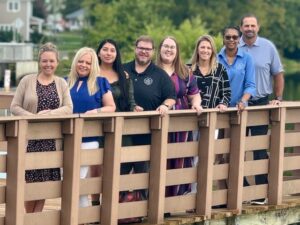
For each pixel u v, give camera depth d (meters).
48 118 9.23
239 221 11.68
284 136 12.22
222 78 11.52
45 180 9.64
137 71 10.70
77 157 9.53
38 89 9.73
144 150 10.38
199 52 11.47
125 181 10.25
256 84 12.73
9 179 9.15
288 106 12.15
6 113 13.25
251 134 12.09
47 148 9.67
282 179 12.23
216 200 11.43
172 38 11.05
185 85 11.08
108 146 9.94
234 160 11.52
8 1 74.38
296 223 13.40
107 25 63.06
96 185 9.97
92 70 10.14
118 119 9.90
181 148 10.85
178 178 10.86
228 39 11.99
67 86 9.86
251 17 12.71
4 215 10.04
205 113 10.96
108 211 9.98
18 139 9.05
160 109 10.34
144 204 10.49
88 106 10.13
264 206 11.91
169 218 10.80
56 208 10.89
